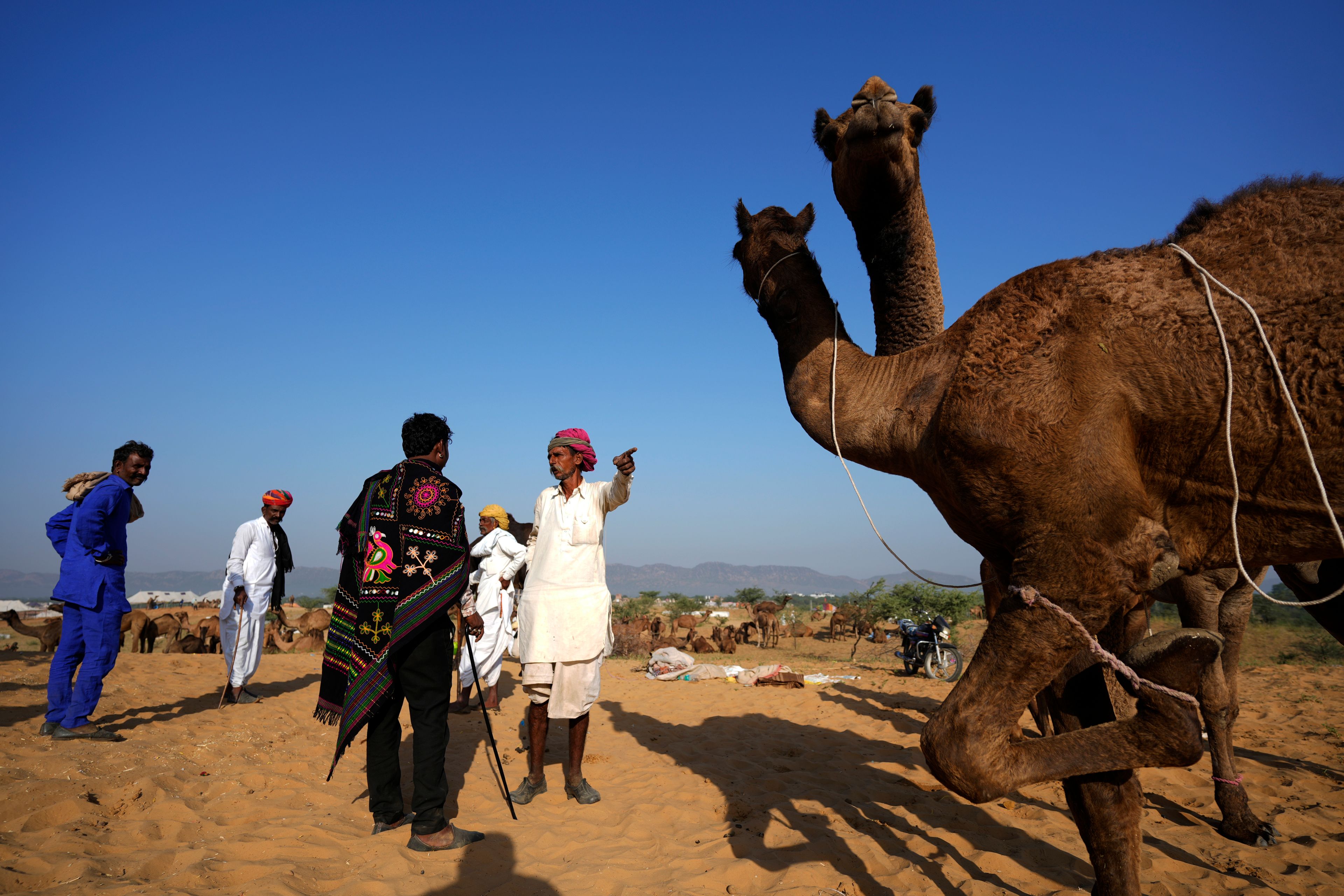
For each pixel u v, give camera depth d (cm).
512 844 412
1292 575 500
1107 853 260
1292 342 241
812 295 374
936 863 404
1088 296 274
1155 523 257
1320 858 415
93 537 595
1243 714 838
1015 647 256
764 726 795
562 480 518
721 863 392
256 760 554
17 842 368
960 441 278
